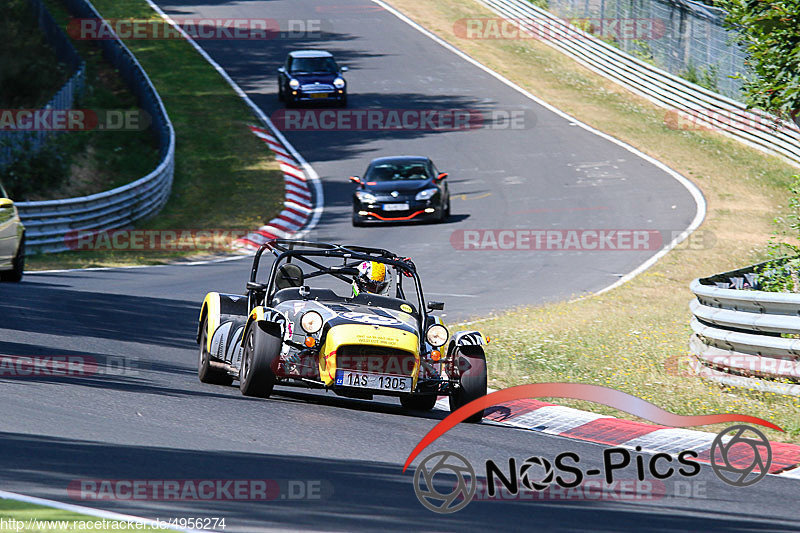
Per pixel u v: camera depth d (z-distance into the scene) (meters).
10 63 148.00
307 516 21.33
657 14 164.50
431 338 36.34
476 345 36.78
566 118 147.62
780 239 97.44
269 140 136.62
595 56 169.75
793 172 125.62
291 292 37.62
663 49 163.50
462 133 140.62
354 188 118.75
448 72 169.62
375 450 29.42
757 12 51.81
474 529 21.47
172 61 173.12
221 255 91.25
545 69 171.50
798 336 41.75
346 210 109.75
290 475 25.00
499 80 165.62
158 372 40.84
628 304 68.44
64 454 25.05
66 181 106.38
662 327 59.41
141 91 139.88
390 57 177.88
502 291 73.44
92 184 110.62
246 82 163.75
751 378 42.81
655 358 49.75
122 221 97.81
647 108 152.62
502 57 177.25
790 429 36.38
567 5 188.88
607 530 22.28
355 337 34.16
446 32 192.75
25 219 83.31
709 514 24.81
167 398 34.53
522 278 78.94
